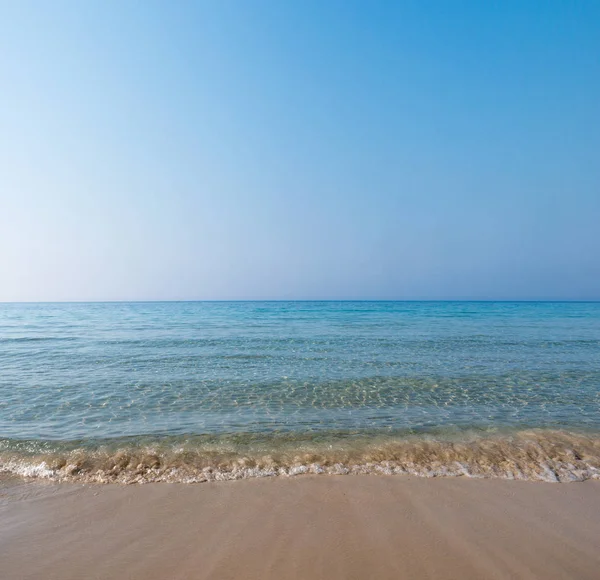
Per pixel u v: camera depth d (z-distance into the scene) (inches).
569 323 1529.3
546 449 284.2
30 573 152.1
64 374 559.5
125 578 148.6
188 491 223.3
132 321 1768.0
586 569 155.5
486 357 696.4
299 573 150.7
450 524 187.9
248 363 643.5
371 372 570.3
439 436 314.5
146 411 386.9
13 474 246.2
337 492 221.5
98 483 234.4
